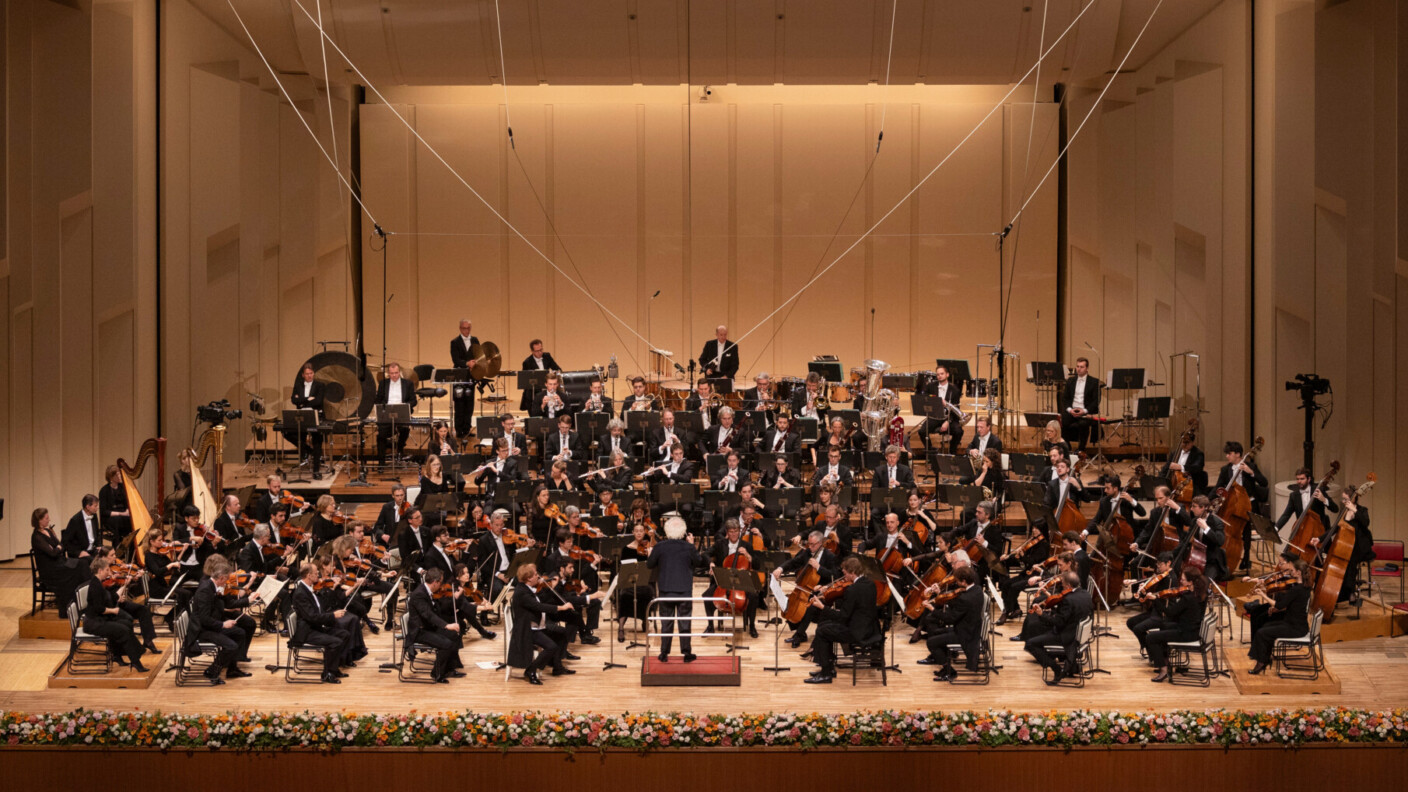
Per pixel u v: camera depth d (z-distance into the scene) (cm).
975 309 2122
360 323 2127
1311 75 1584
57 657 1237
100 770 1032
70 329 1602
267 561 1301
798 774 1038
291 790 1038
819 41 1764
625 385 2139
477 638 1281
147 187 1664
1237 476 1416
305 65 1842
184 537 1344
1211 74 1756
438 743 1036
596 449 1612
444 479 1565
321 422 1702
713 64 1803
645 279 2133
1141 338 1917
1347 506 1301
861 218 2117
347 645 1183
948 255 2116
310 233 1991
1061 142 2092
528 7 1748
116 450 1633
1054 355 2117
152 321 1686
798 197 2119
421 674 1177
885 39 1761
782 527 1325
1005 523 1530
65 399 1603
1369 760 1034
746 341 2139
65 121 1579
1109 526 1346
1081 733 1030
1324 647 1254
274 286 1939
